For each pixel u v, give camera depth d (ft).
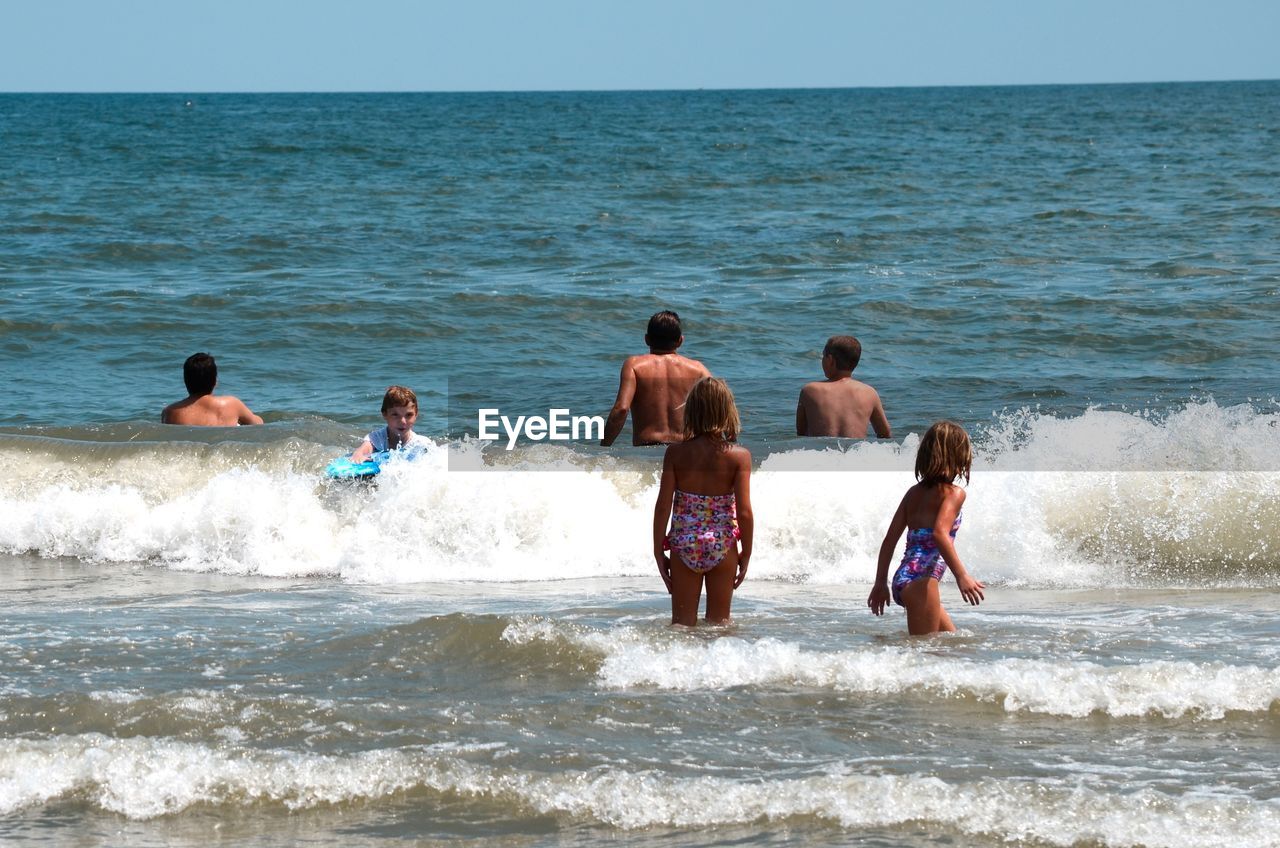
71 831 39.17
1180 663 49.57
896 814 39.09
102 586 71.36
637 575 74.28
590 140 617.21
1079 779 41.39
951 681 49.14
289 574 75.36
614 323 160.66
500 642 54.24
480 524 77.20
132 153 504.84
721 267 204.64
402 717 47.01
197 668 52.90
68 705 47.52
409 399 80.89
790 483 76.48
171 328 155.94
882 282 185.78
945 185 349.41
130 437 91.30
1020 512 75.36
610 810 39.83
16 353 143.84
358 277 195.11
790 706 47.93
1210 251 211.82
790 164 437.99
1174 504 75.36
